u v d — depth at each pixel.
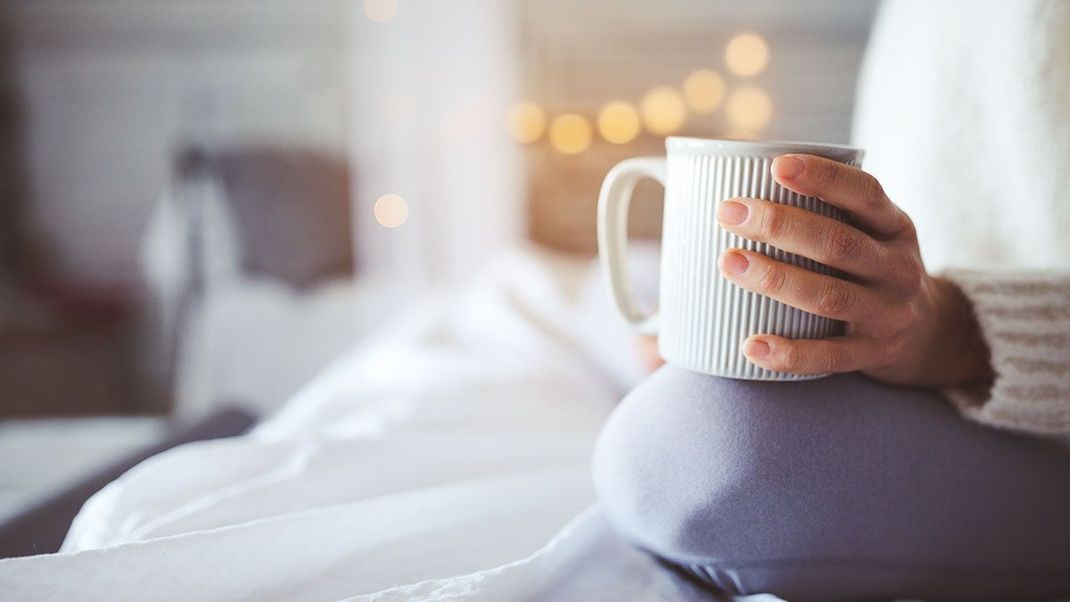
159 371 2.39
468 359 0.97
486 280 1.40
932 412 0.42
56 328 2.35
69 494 0.59
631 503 0.40
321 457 0.56
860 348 0.37
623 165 0.43
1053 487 0.42
